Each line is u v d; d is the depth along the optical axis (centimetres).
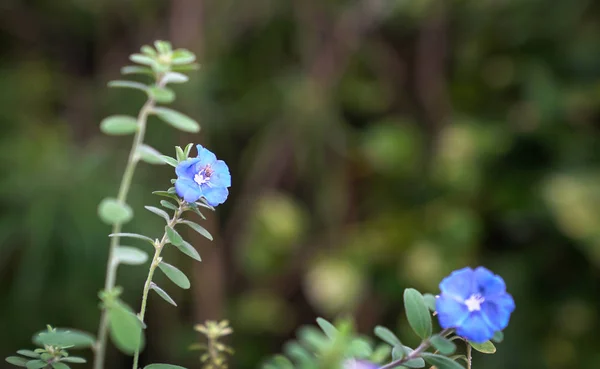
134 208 102
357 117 129
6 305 100
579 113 116
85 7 117
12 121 114
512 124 118
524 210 113
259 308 117
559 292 112
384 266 117
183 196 43
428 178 121
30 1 120
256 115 120
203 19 114
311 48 121
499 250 118
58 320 101
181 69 54
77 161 108
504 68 123
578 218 107
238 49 122
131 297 103
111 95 115
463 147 116
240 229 119
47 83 120
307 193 123
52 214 101
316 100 118
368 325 116
